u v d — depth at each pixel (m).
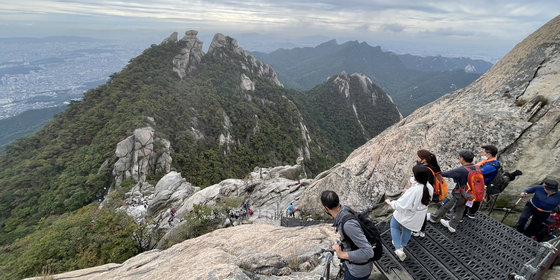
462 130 9.02
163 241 24.33
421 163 4.94
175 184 35.44
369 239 3.46
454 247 4.75
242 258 6.06
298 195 24.20
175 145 73.69
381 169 10.79
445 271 4.19
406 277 4.15
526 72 9.09
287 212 19.95
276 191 26.16
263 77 156.38
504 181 5.65
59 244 26.88
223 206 24.70
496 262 4.25
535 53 9.30
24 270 24.70
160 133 68.50
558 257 4.17
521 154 7.57
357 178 11.52
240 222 22.77
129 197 41.25
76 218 30.75
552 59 8.67
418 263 4.41
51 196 51.78
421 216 4.26
